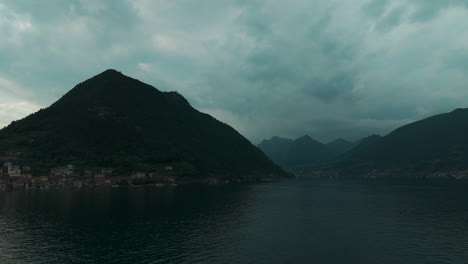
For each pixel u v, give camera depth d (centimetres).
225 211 15175
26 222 12031
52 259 7794
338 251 8344
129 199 19312
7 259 7800
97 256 8019
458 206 17212
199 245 8988
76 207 15775
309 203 18788
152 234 10288
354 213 14750
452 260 7619
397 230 10850
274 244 9056
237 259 7731
